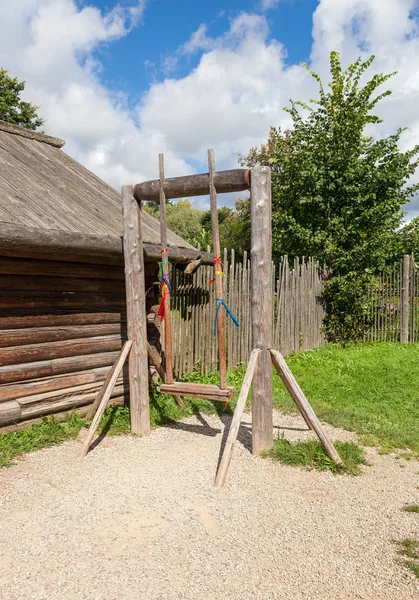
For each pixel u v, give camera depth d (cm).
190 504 382
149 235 695
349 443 507
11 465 462
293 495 400
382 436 542
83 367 617
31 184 644
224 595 268
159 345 726
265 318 490
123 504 381
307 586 276
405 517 360
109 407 643
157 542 323
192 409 659
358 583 279
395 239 1490
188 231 4094
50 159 804
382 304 1359
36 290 565
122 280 680
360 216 1424
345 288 1256
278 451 484
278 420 615
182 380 792
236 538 329
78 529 341
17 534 334
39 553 310
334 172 1445
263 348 491
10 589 273
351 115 1491
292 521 354
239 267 941
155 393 703
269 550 314
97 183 802
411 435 543
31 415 548
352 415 616
